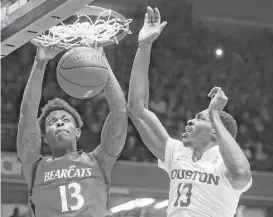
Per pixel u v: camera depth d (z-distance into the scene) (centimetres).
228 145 402
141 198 1090
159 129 455
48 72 1230
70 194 427
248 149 1286
